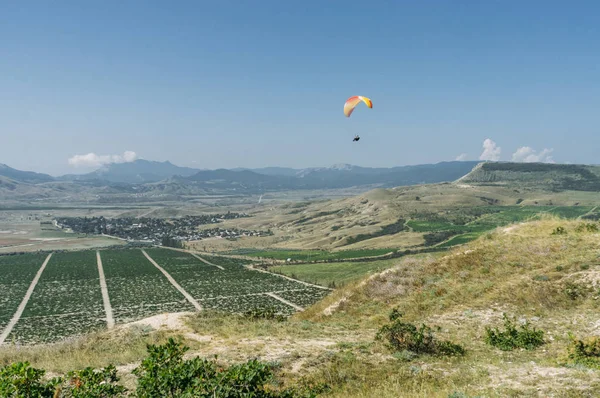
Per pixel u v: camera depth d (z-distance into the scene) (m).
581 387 11.91
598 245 26.94
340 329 22.38
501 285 24.50
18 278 184.62
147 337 21.77
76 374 9.55
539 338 17.67
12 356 19.78
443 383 13.59
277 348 17.91
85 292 155.50
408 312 24.41
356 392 13.29
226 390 8.89
